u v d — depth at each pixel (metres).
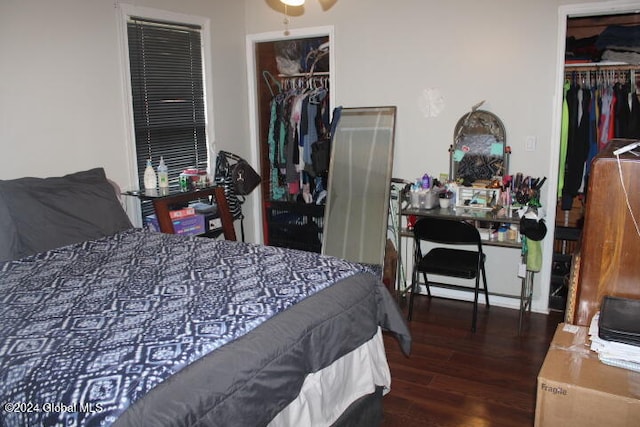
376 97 4.11
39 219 2.76
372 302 2.27
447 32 3.76
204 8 4.17
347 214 4.16
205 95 4.30
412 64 3.92
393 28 3.95
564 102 3.67
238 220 4.69
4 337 1.70
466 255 3.59
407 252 4.17
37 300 2.04
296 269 2.34
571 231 3.94
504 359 3.05
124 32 3.56
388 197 3.96
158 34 3.86
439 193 3.72
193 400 1.40
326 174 4.43
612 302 1.76
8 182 2.74
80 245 2.82
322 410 1.94
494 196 3.56
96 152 3.46
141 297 2.04
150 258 2.58
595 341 1.67
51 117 3.17
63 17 3.18
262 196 4.94
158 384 1.41
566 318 2.04
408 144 4.04
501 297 3.90
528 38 3.50
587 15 3.36
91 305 1.97
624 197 1.73
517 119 3.63
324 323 1.92
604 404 1.50
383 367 2.38
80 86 3.32
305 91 4.61
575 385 1.53
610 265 1.80
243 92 4.67
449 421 2.46
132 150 3.71
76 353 1.57
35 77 3.07
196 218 3.88
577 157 3.79
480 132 3.74
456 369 2.95
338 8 4.14
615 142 2.19
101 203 3.07
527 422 2.44
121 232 3.10
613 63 3.67
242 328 1.74
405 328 2.40
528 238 3.31
